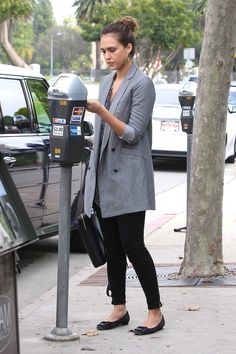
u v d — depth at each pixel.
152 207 5.93
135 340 5.90
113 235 6.05
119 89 5.87
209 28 7.62
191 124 10.00
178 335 6.02
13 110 8.31
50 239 10.89
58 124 5.59
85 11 61.44
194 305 6.89
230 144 20.45
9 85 8.41
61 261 5.83
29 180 8.20
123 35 5.82
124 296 6.27
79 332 6.14
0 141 7.81
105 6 57.91
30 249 10.22
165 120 18.59
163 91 19.42
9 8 29.67
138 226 5.86
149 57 57.84
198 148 7.77
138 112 5.75
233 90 21.56
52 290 7.91
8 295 4.23
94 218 6.01
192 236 7.94
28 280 8.54
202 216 7.88
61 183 5.73
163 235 10.89
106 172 5.85
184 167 20.41
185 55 46.94
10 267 4.26
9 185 4.23
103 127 5.88
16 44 96.25
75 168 9.20
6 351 4.20
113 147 5.81
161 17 55.38
